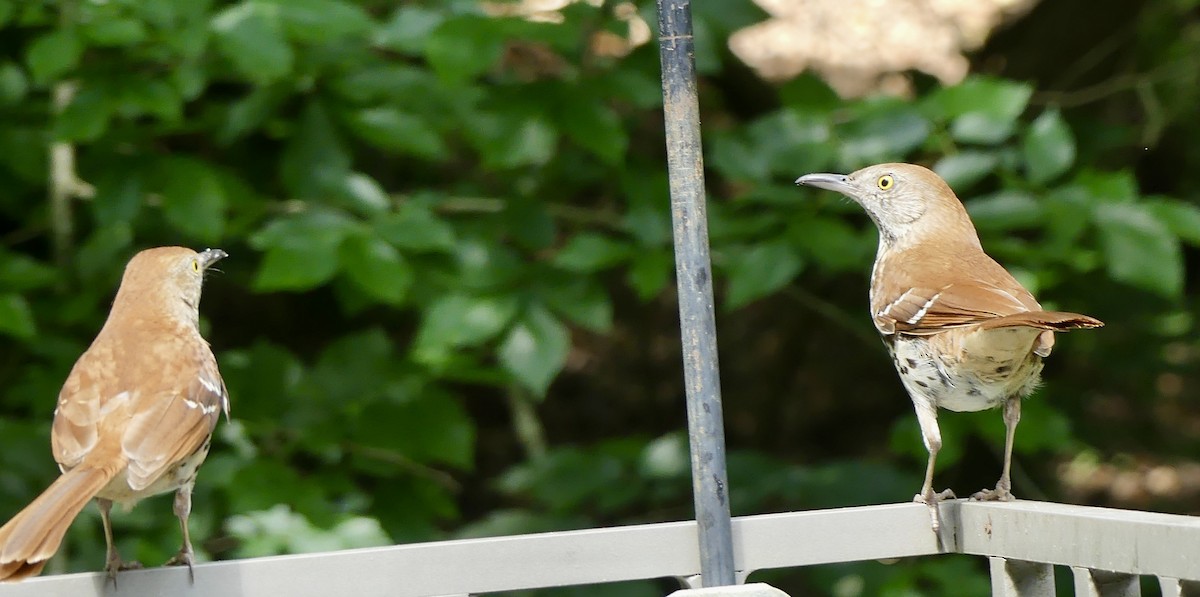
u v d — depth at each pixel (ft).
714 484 18.79
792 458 57.57
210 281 47.01
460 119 34.37
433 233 31.86
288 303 50.72
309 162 33.27
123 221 32.99
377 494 36.42
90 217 42.55
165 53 32.63
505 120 32.60
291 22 29.94
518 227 36.04
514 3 33.55
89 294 36.01
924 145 34.71
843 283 48.42
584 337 64.23
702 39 33.19
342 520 32.37
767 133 33.86
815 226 32.55
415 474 36.68
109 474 20.04
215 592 18.51
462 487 57.98
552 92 32.81
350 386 35.73
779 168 33.42
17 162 36.55
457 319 32.58
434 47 30.48
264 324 51.06
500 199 37.11
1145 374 46.03
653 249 33.30
